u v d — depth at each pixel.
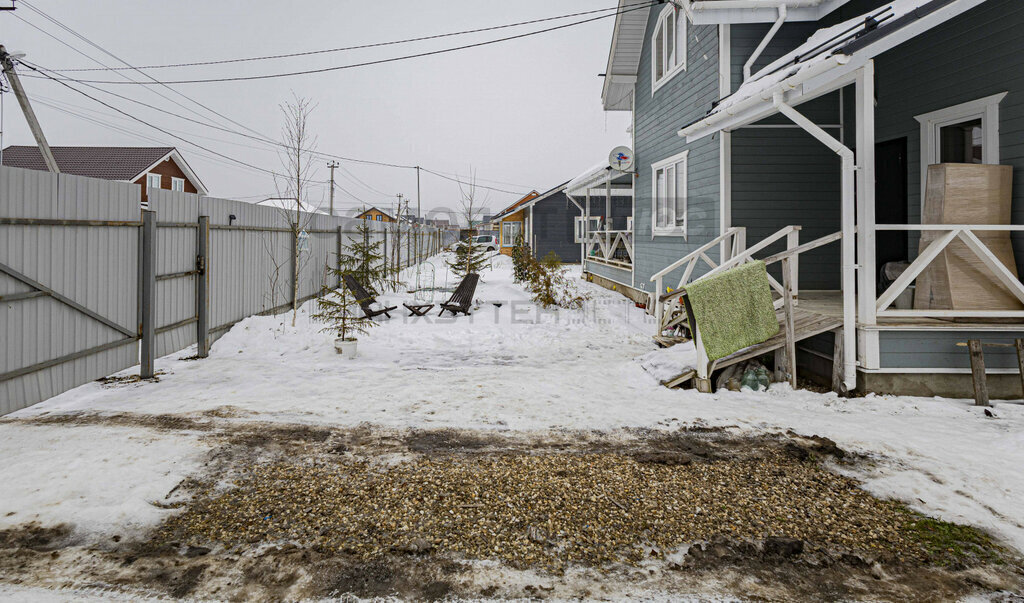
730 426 4.84
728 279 5.93
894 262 7.41
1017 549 2.92
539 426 4.86
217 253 8.08
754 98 6.47
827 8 8.05
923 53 6.89
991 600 2.52
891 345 5.61
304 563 2.77
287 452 4.18
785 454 4.21
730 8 8.37
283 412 5.12
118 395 5.58
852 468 3.94
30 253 4.93
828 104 8.77
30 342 4.96
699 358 6.06
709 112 8.37
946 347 5.59
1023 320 5.72
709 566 2.78
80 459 3.87
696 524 3.20
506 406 5.44
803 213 8.87
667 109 11.80
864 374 5.67
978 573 2.72
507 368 7.21
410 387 6.13
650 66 13.06
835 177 8.84
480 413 5.20
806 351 6.66
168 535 3.02
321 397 5.68
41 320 5.08
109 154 27.59
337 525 3.14
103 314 5.84
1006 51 5.75
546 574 2.70
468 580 2.64
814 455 4.17
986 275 5.73
